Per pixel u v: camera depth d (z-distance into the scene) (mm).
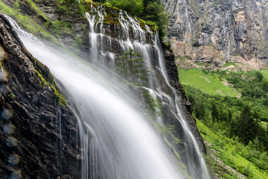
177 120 16031
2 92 4555
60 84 7598
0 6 10281
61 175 5758
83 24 15297
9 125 4637
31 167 4980
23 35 9945
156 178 9609
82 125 7086
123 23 17531
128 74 16141
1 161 4430
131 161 8953
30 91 5254
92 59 14805
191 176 12828
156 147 11227
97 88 10172
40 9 13812
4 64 4750
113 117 9453
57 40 13359
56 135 5758
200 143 17828
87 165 6777
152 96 15703
